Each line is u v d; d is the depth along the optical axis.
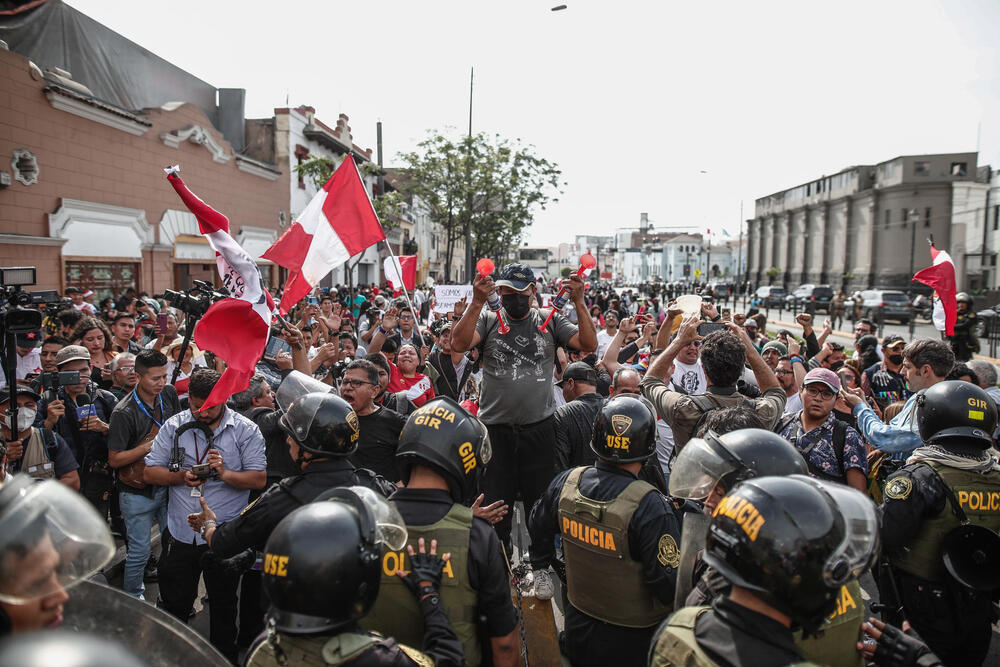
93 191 15.11
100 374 6.43
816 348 8.86
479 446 2.54
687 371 5.58
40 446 4.27
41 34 16.84
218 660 1.75
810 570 1.54
